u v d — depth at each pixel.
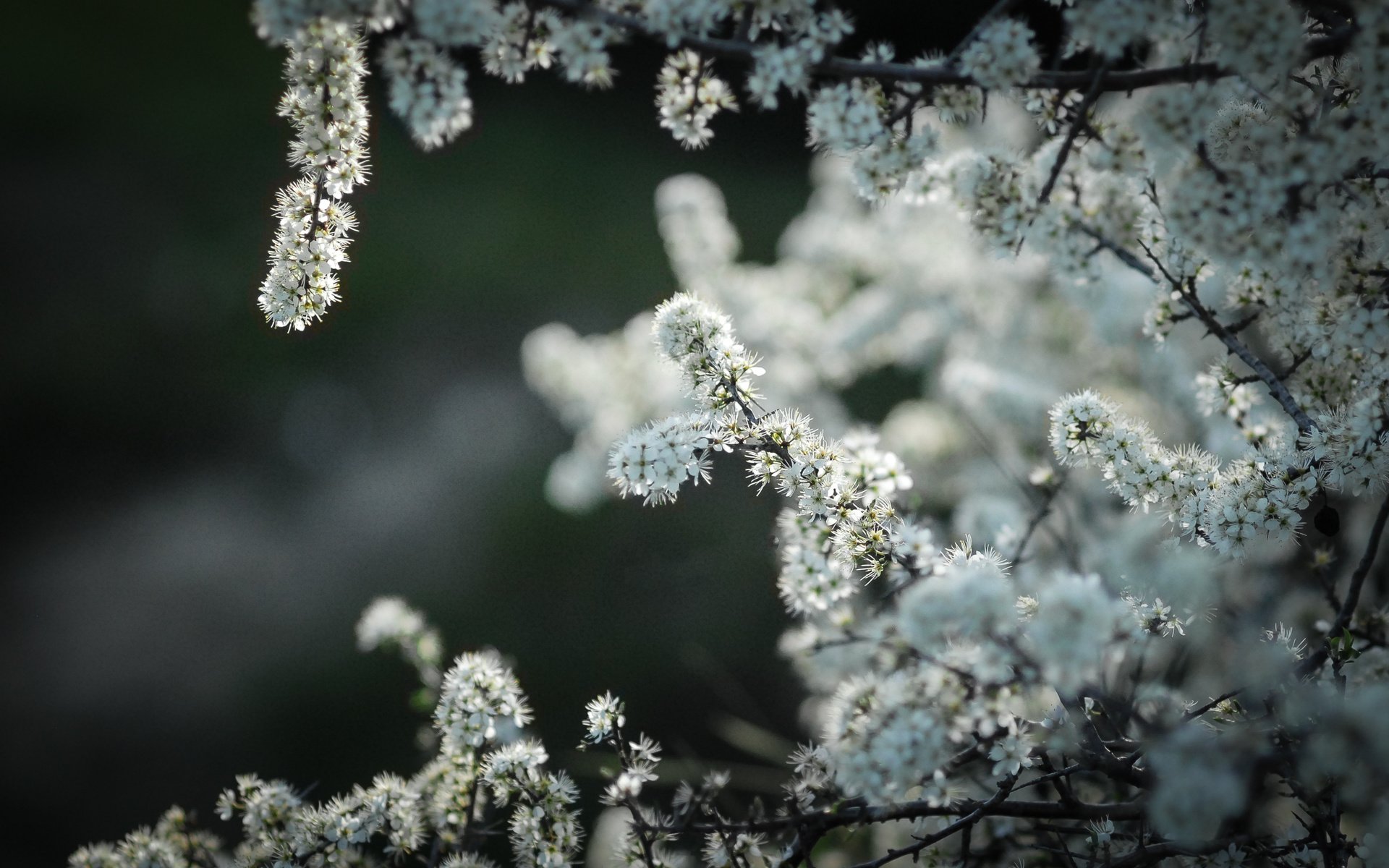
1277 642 2.01
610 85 1.75
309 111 1.79
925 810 1.81
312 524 7.02
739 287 4.62
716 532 6.45
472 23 1.55
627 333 4.59
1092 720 2.04
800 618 4.70
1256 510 1.93
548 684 5.54
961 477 4.20
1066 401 2.12
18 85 10.79
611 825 3.15
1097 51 1.70
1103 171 1.99
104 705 5.75
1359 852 1.75
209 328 8.76
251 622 6.27
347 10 1.61
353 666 5.88
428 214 10.28
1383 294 1.93
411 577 6.48
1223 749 1.47
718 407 2.00
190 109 11.11
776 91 1.74
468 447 7.57
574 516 6.71
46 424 7.85
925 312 4.56
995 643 1.50
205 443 7.81
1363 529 2.80
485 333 8.77
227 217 9.98
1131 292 3.35
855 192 1.97
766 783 3.41
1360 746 1.36
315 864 2.06
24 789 5.27
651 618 5.90
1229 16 1.59
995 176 2.02
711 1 1.70
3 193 9.85
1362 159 1.78
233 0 12.10
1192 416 3.46
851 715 1.80
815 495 1.94
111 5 11.75
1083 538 3.02
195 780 5.30
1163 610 1.98
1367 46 1.60
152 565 6.75
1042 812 1.84
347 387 8.28
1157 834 2.07
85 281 9.14
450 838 2.16
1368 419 1.84
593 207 10.59
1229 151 1.87
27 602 6.50
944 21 9.75
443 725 2.10
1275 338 2.21
